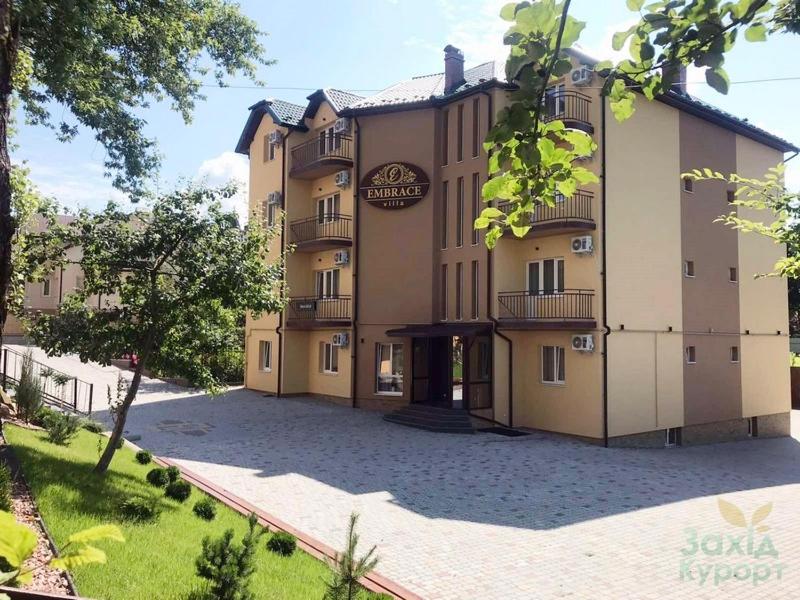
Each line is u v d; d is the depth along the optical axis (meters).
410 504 9.72
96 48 12.51
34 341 8.66
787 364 22.09
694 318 18.45
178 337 9.09
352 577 4.43
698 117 19.05
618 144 16.58
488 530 8.54
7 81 3.97
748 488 11.90
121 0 13.12
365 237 20.31
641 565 7.36
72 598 2.08
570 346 16.44
